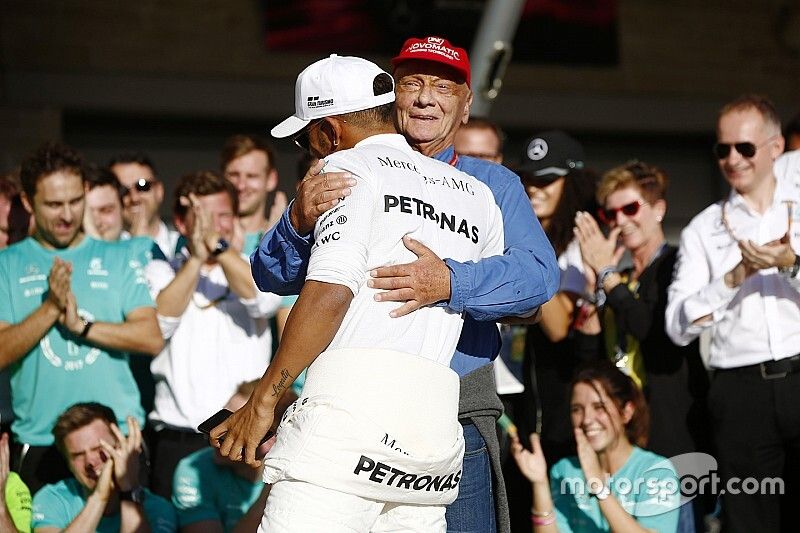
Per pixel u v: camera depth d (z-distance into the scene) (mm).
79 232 19656
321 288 11633
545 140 20828
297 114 13117
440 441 12023
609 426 18578
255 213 22484
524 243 13312
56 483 18703
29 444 18844
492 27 25328
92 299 19219
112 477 18094
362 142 12805
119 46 34750
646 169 20344
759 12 38125
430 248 12336
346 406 11711
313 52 35625
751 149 19297
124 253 19656
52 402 18844
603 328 20047
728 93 37969
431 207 12422
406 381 11875
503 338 20484
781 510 19031
